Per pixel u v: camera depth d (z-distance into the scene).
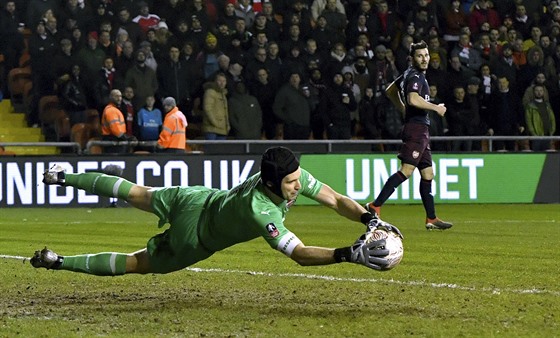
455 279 21.14
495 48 58.47
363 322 15.51
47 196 48.41
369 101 56.03
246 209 15.57
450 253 26.98
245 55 55.19
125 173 48.94
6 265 23.48
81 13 55.16
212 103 52.97
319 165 50.91
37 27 54.09
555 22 63.28
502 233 34.00
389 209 48.34
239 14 58.38
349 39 59.19
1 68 57.47
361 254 14.62
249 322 15.52
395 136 55.72
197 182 49.75
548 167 53.91
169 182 49.41
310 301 17.78
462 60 57.69
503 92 57.28
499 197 53.16
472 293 18.83
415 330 14.82
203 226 16.47
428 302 17.64
